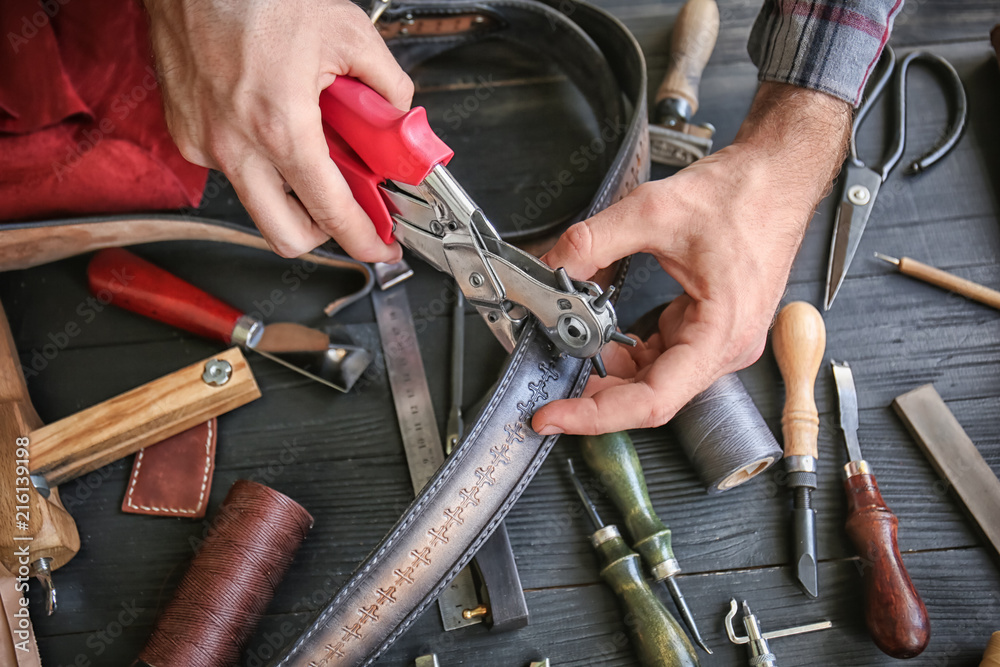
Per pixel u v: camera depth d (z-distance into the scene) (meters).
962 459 1.16
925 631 1.01
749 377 1.24
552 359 0.98
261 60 0.83
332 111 0.88
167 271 1.32
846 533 1.13
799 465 1.12
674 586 1.06
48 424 1.20
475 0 1.37
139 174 1.24
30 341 1.29
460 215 0.84
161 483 1.18
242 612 1.04
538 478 1.19
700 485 1.17
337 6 0.90
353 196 0.93
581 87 1.49
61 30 1.20
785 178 0.99
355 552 1.16
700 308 0.96
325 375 1.22
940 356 1.26
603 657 1.08
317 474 1.21
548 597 1.12
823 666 1.08
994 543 1.11
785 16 1.02
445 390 1.25
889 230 1.36
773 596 1.11
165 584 1.14
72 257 1.34
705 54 1.42
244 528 1.05
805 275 1.32
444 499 0.94
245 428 1.24
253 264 1.35
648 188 0.97
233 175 0.93
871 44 0.99
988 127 1.43
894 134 1.40
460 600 1.11
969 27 1.51
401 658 1.09
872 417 1.23
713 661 1.08
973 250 1.34
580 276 0.99
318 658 0.92
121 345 1.29
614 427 0.96
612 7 1.58
